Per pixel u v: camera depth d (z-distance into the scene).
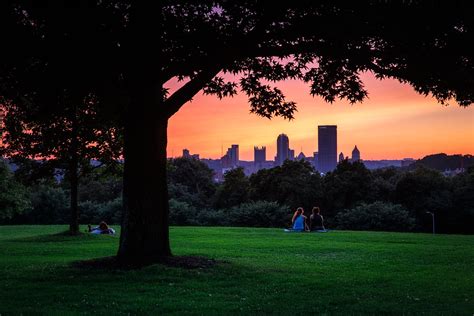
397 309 9.40
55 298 10.12
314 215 32.78
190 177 93.50
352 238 26.39
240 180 83.12
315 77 18.61
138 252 14.09
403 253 19.06
